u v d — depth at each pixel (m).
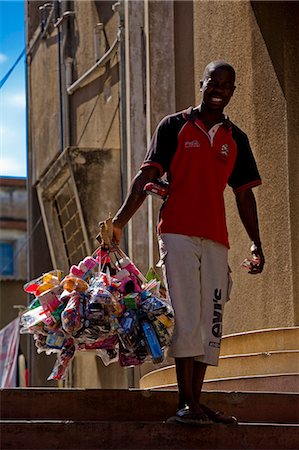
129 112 18.55
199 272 9.16
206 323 9.11
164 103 17.34
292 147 14.16
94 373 22.02
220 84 9.28
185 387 9.01
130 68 18.62
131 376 17.45
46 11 25.33
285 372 12.06
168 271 9.10
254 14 15.04
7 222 47.28
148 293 9.09
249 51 15.16
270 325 14.33
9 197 47.66
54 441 8.80
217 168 9.32
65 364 9.28
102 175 21.42
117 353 9.48
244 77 15.32
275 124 14.49
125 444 8.94
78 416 9.48
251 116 15.09
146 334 8.95
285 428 9.33
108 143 21.53
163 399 9.69
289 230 14.03
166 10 17.45
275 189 14.40
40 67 25.88
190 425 8.99
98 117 22.05
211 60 16.27
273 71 14.59
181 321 8.99
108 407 9.55
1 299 39.16
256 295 14.68
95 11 22.27
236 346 13.17
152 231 17.12
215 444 9.12
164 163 9.30
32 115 26.56
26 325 9.26
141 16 18.77
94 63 22.31
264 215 14.60
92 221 21.45
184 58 17.14
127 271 9.28
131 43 18.67
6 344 27.98
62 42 24.05
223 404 9.95
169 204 9.26
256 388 11.80
